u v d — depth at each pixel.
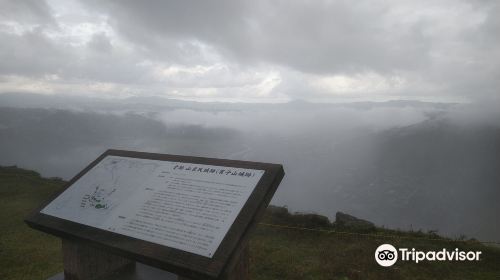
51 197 5.03
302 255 7.65
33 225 4.74
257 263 7.12
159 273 5.16
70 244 4.74
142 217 4.10
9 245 8.12
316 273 6.64
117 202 4.49
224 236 3.48
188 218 3.84
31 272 6.61
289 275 6.54
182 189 4.26
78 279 4.77
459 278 6.62
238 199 3.82
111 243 3.93
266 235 9.30
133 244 3.80
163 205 4.14
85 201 4.72
